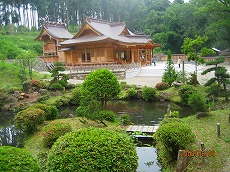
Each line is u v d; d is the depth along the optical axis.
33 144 11.14
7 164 4.84
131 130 12.51
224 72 16.20
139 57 38.75
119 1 81.19
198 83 21.92
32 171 5.08
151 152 10.54
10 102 21.41
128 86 23.84
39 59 39.53
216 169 7.62
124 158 5.51
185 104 18.67
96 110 12.73
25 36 60.00
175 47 64.62
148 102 20.84
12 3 81.31
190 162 8.04
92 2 83.44
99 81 13.99
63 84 24.75
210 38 53.44
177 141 8.05
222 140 9.56
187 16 60.50
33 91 24.59
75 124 13.27
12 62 33.34
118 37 36.31
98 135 5.71
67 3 84.38
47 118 14.55
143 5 79.81
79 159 5.21
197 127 11.29
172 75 23.48
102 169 5.19
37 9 86.44
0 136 14.14
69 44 35.00
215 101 16.81
